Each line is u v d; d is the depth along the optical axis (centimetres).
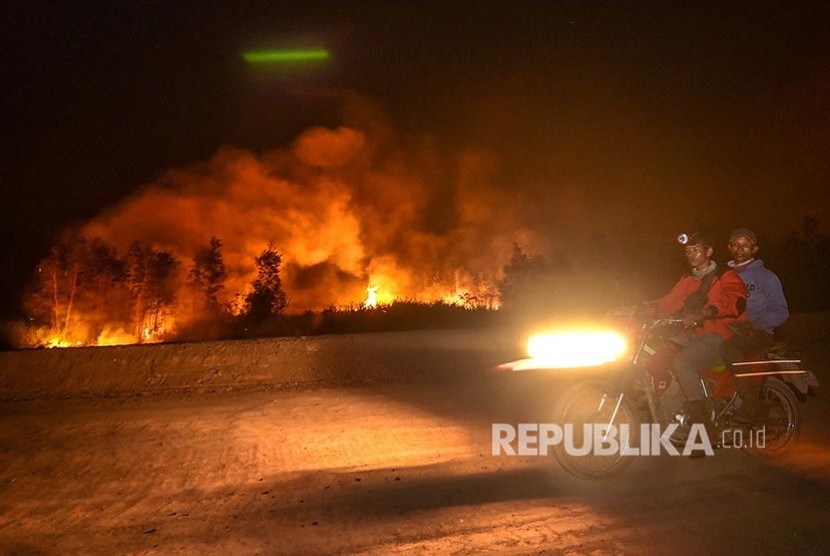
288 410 884
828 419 828
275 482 624
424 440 747
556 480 621
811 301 1712
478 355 1155
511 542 493
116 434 782
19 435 781
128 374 1009
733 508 555
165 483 627
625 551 479
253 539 504
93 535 518
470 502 569
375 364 1103
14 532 526
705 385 652
